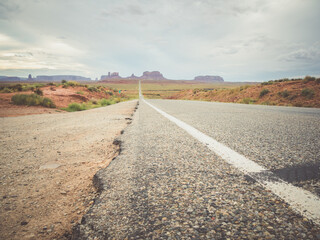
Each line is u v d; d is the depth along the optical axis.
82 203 1.21
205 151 1.79
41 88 20.50
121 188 1.18
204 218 0.83
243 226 0.76
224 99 19.64
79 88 26.36
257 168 1.31
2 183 1.55
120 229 0.81
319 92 10.80
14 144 2.93
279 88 14.52
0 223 1.04
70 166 1.93
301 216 0.77
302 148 1.72
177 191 1.08
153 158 1.69
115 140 2.65
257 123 3.32
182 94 44.09
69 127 4.52
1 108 10.48
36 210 1.16
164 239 0.72
